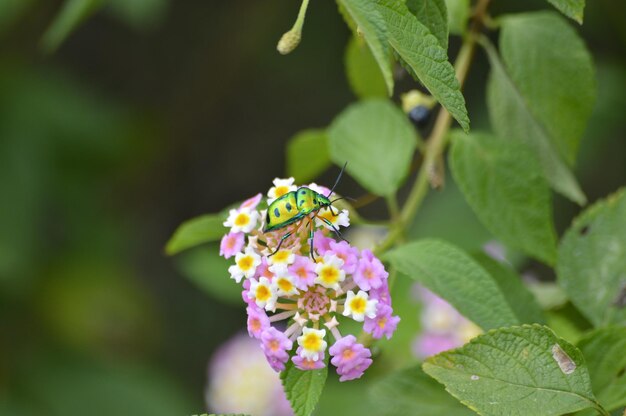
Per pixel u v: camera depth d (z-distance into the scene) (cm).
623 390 47
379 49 42
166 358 99
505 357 45
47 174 87
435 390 50
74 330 88
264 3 100
